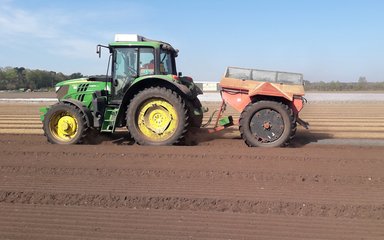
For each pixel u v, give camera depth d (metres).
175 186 5.69
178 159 7.41
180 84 8.77
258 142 8.65
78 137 9.05
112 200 5.09
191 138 9.81
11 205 4.96
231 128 12.18
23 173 6.50
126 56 9.16
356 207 4.75
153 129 8.77
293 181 5.95
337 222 4.38
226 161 7.20
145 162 7.17
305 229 4.19
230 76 9.15
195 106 9.52
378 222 4.37
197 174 6.33
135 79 8.84
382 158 7.40
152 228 4.23
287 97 8.55
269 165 6.87
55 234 4.09
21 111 21.25
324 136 10.73
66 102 9.20
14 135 11.11
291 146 8.99
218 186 5.69
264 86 8.62
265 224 4.33
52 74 75.50
